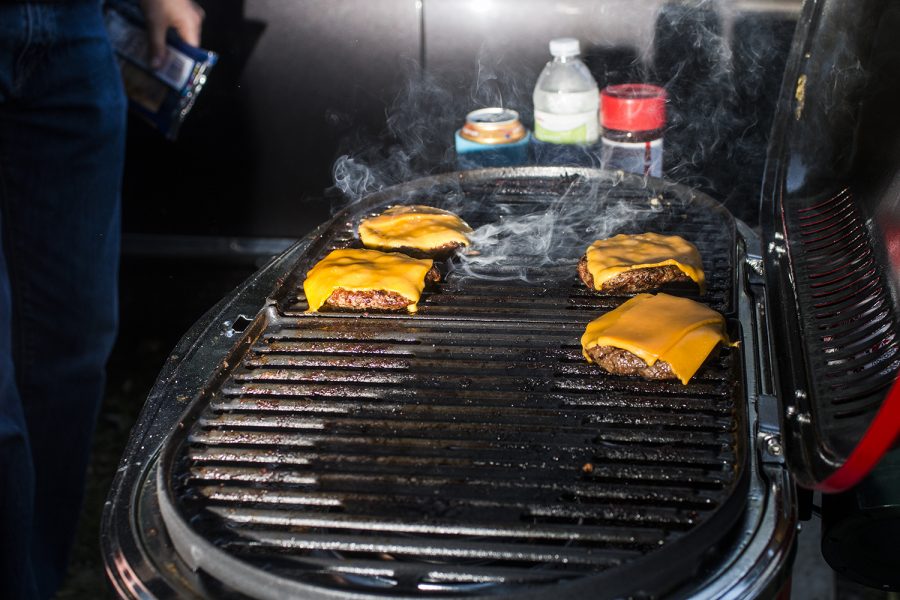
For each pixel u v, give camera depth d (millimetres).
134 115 3291
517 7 2918
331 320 1924
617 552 1302
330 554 1423
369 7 3004
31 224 2547
